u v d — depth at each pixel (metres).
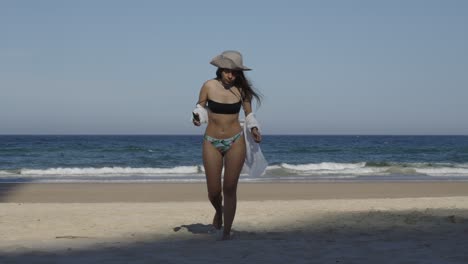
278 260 4.88
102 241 6.26
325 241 6.09
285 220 8.51
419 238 6.34
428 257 5.03
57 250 5.51
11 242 6.14
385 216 8.87
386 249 5.48
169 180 22.06
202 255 5.11
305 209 10.45
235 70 5.55
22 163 37.38
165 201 14.38
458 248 5.53
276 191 16.80
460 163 38.03
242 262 4.77
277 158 45.22
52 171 27.61
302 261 4.84
